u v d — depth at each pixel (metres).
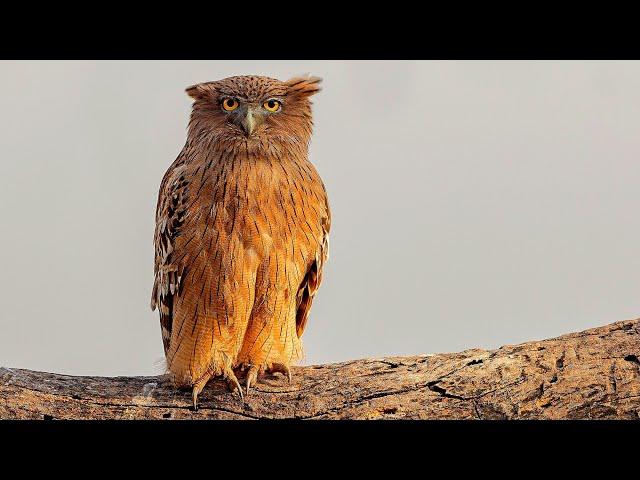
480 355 11.10
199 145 12.32
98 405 11.10
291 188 12.07
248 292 11.95
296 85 12.64
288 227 12.03
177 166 12.80
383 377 11.15
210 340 11.81
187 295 11.98
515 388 10.72
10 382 11.09
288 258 12.08
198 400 11.41
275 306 12.11
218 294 11.87
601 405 10.47
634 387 10.46
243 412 11.22
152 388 11.44
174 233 12.14
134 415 11.15
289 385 11.36
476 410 10.72
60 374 11.42
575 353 10.80
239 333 11.94
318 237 12.51
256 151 12.05
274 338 12.16
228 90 12.28
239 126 11.98
